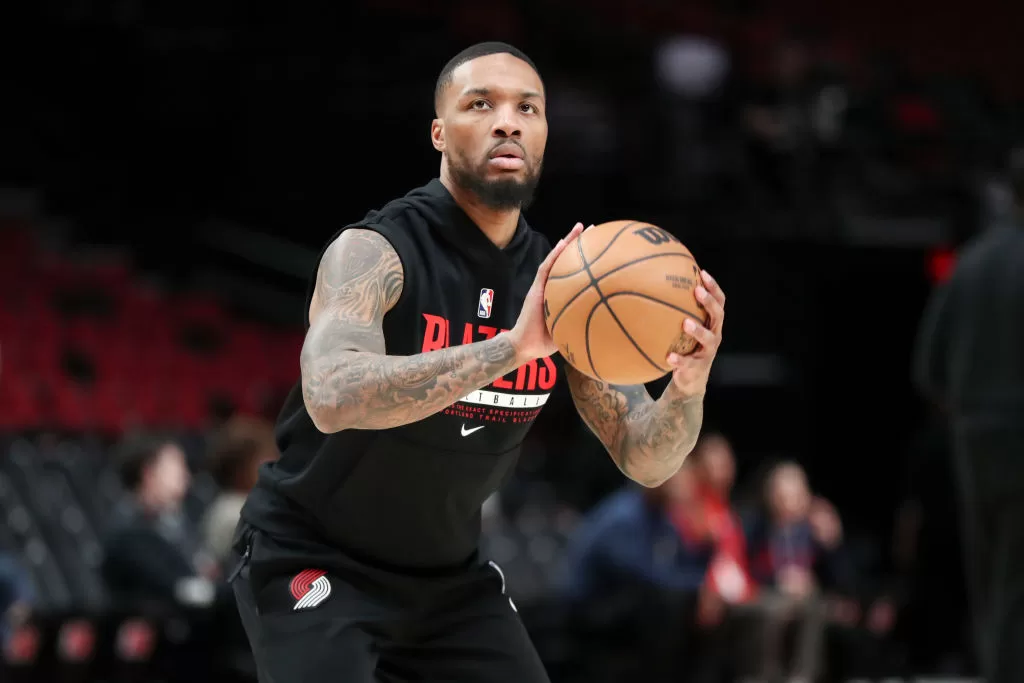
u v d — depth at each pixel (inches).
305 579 335.3
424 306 320.8
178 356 1489.9
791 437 1583.4
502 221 338.0
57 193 1696.6
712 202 1647.4
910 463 920.9
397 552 342.6
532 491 1289.4
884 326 1649.9
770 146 1627.7
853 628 909.8
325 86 1862.7
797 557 971.9
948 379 504.7
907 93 1910.7
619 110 1793.8
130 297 1536.7
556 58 1909.4
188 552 774.5
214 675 687.7
